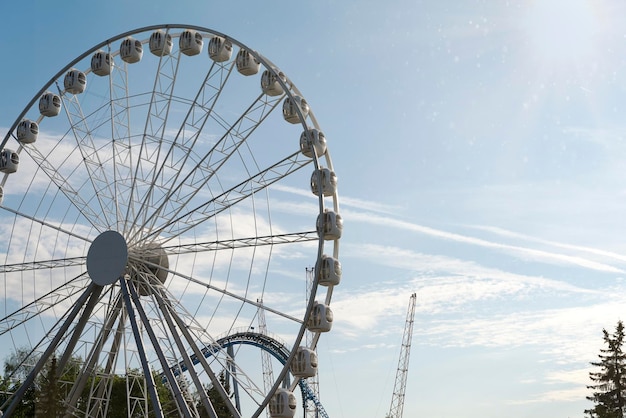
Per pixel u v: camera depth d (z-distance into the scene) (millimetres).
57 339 61031
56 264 62312
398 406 171250
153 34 65750
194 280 59188
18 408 96688
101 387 62375
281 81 60156
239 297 58281
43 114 66875
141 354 58812
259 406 55906
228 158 61281
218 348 58875
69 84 66625
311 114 63125
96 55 66750
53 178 63031
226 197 60438
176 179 61438
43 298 61969
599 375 112875
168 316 59500
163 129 62344
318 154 61031
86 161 63031
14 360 98125
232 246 59094
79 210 62594
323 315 57250
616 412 110562
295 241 58375
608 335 113312
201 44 65375
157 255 61188
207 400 57562
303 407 131000
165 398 99125
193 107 62125
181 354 58688
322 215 57875
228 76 62031
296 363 56531
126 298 60250
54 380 66938
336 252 59562
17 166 66688
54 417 67312
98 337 61375
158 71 63062
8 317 61656
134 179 62188
